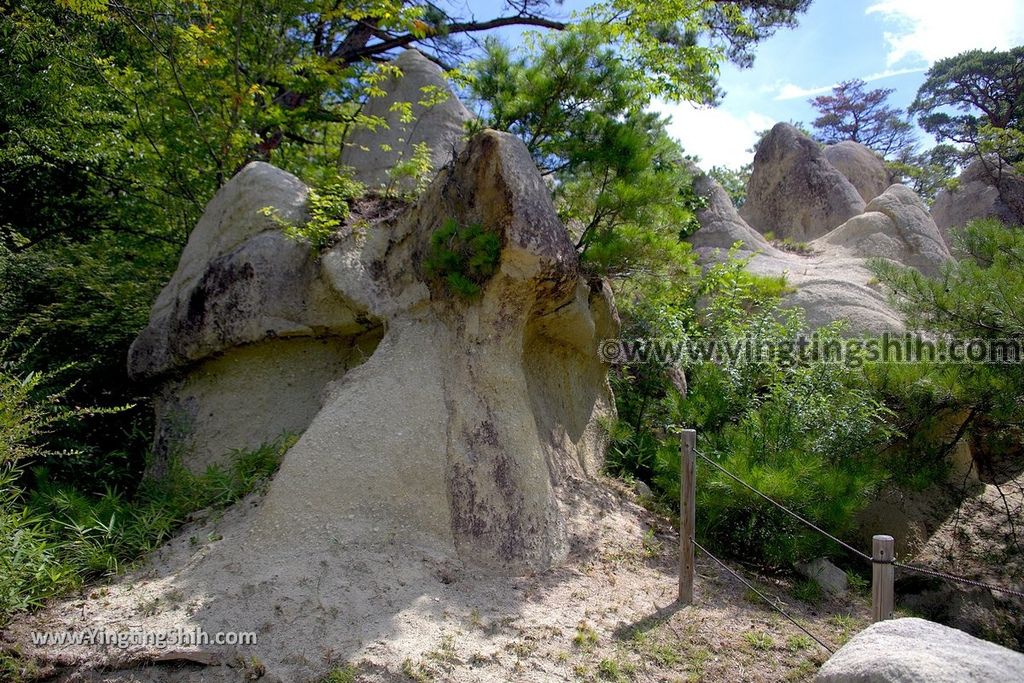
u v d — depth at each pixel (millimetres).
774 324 8211
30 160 9203
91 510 5508
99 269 8672
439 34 14094
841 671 3271
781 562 6102
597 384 7578
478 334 5590
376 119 8750
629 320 8688
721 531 6453
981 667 3088
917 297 7266
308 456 5211
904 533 7523
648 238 6828
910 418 7398
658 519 6512
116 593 4594
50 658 3994
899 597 7145
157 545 5180
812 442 6695
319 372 6512
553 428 6629
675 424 7512
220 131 9484
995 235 7453
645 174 7008
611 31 8797
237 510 5375
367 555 4777
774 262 12227
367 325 6266
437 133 8992
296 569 4621
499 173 5445
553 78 7242
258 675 3883
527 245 5391
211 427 6465
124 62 11234
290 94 12508
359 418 5375
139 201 10070
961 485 7996
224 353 6508
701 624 4844
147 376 6824
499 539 5137
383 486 5102
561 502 6090
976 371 6812
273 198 6641
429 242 5883
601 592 5082
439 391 5504
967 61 28453
